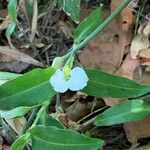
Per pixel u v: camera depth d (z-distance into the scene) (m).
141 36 0.22
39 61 0.24
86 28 0.19
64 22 0.24
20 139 0.17
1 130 0.23
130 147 0.22
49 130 0.16
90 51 0.23
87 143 0.16
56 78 0.16
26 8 0.24
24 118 0.22
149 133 0.22
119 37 0.23
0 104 0.16
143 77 0.22
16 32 0.25
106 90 0.17
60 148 0.17
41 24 0.25
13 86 0.16
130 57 0.22
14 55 0.24
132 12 0.23
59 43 0.24
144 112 0.19
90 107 0.23
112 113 0.19
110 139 0.23
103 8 0.24
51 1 0.24
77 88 0.16
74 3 0.20
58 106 0.21
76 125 0.22
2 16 0.25
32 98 0.16
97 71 0.17
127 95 0.18
